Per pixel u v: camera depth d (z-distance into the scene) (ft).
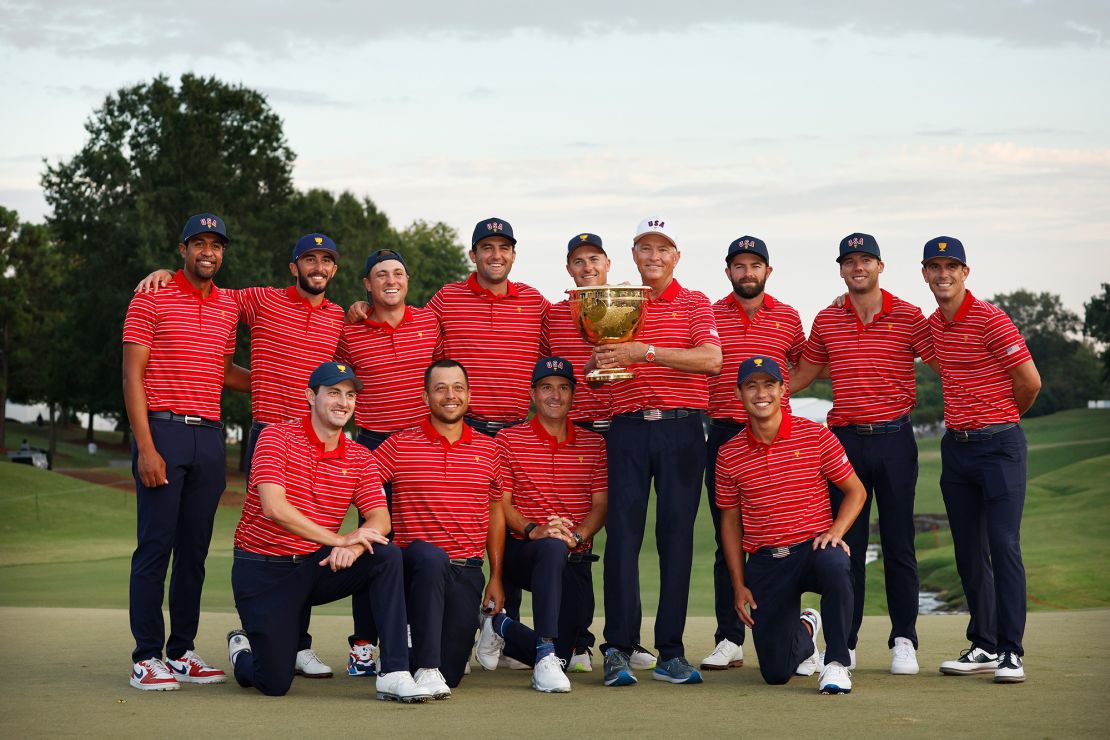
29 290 204.44
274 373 21.47
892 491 21.45
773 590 19.58
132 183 139.23
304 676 20.80
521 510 21.12
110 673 20.65
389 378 22.06
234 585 18.66
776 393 19.92
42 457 160.15
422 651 18.29
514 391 22.75
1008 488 20.18
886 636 27.40
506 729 14.97
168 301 20.25
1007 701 16.89
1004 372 20.58
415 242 228.43
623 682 19.40
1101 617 29.84
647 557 71.51
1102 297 276.62
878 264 21.95
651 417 20.39
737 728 14.88
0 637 26.17
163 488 19.81
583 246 22.56
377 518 18.78
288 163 148.05
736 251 22.75
